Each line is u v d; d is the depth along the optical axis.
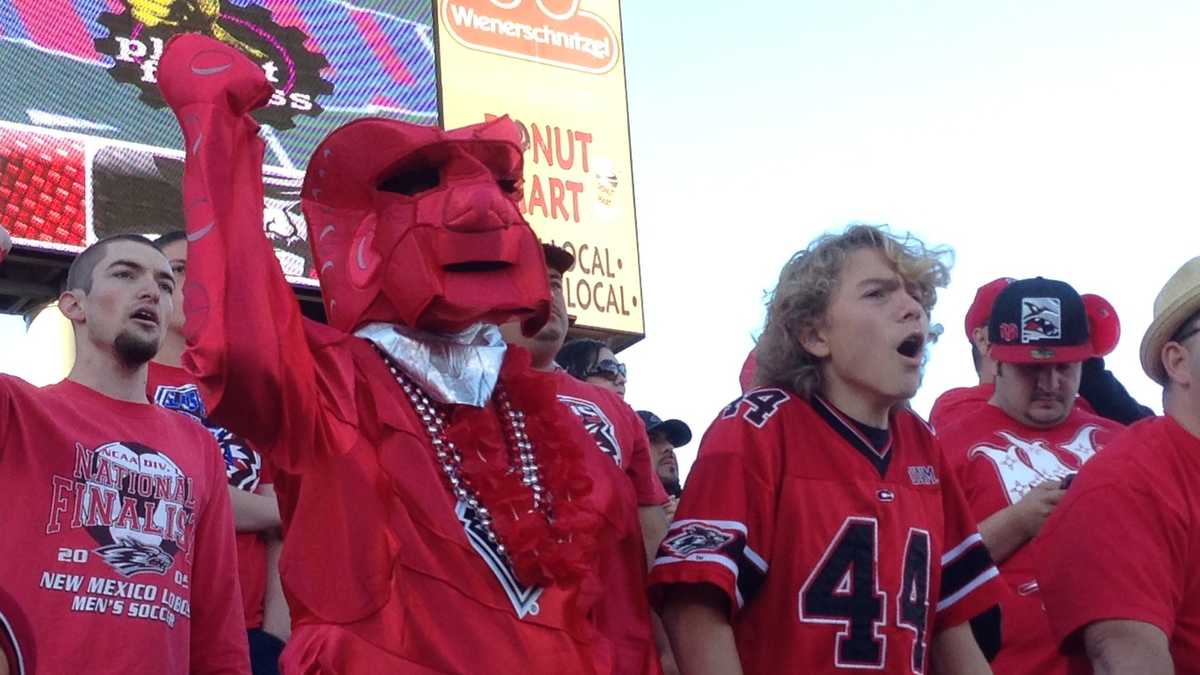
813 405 3.52
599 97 14.88
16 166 10.49
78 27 10.93
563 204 14.34
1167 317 3.90
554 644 2.80
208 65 2.76
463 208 2.88
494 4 14.35
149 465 3.79
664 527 3.89
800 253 3.65
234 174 2.72
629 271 14.56
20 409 3.67
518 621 2.78
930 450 3.66
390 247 2.93
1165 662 3.60
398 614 2.71
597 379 5.54
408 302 2.89
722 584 3.24
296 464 2.73
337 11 12.35
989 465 4.82
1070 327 4.82
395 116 12.47
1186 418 3.87
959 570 3.64
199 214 2.67
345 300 2.99
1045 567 3.84
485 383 3.01
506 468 2.94
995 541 4.32
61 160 10.67
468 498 2.87
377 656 2.68
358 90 12.31
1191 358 3.87
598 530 3.08
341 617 2.70
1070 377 4.88
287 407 2.67
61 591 3.56
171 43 2.80
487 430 2.95
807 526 3.37
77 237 10.61
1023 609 4.50
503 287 2.92
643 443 3.99
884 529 3.42
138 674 3.59
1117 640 3.63
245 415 2.65
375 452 2.82
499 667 2.73
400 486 2.79
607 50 15.09
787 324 3.58
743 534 3.33
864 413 3.53
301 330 2.74
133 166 10.95
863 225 3.62
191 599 3.86
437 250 2.89
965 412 5.34
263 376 2.61
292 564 2.74
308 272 11.49
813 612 3.34
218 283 2.62
